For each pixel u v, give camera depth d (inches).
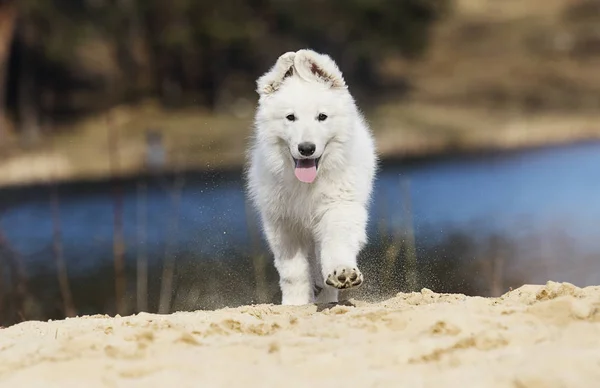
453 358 195.9
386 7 2068.2
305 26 2039.9
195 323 253.6
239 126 1748.3
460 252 578.6
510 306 241.3
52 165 1421.0
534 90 2171.5
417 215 666.2
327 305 297.0
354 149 313.1
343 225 305.1
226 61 2048.5
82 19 1957.4
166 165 1397.6
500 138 1740.9
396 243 467.2
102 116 1859.0
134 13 1962.4
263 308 295.6
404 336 216.7
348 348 207.3
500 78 2257.6
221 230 528.7
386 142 1728.6
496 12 2721.5
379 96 2164.1
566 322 222.2
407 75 2300.7
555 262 591.2
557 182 1048.2
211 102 1977.1
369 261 413.7
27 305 534.6
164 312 459.2
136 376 196.7
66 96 1945.1
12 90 1894.7
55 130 1787.6
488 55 2442.2
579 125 1831.9
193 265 500.1
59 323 283.3
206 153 1437.0
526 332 212.4
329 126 305.4
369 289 406.3
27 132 1771.7
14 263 622.2
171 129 1720.0
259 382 188.4
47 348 220.8
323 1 2041.1
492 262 549.3
